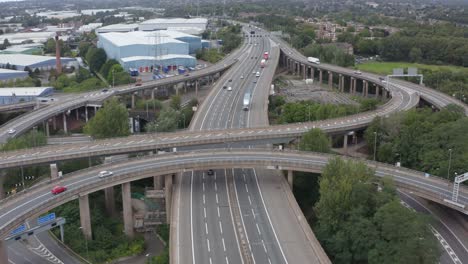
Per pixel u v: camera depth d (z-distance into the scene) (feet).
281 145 631.97
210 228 434.71
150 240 488.02
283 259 385.29
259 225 440.04
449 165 521.24
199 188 519.60
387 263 373.61
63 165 607.37
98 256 447.83
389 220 381.40
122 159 579.48
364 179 459.73
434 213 500.33
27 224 458.09
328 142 606.55
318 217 450.30
